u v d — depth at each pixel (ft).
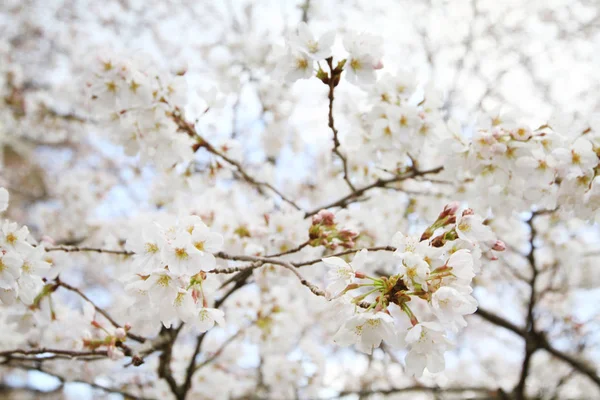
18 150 24.40
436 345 5.88
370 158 11.39
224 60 17.60
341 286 6.28
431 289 5.90
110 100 10.31
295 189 18.88
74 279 20.47
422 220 14.28
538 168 8.86
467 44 21.53
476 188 10.19
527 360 16.37
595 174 8.49
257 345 13.55
